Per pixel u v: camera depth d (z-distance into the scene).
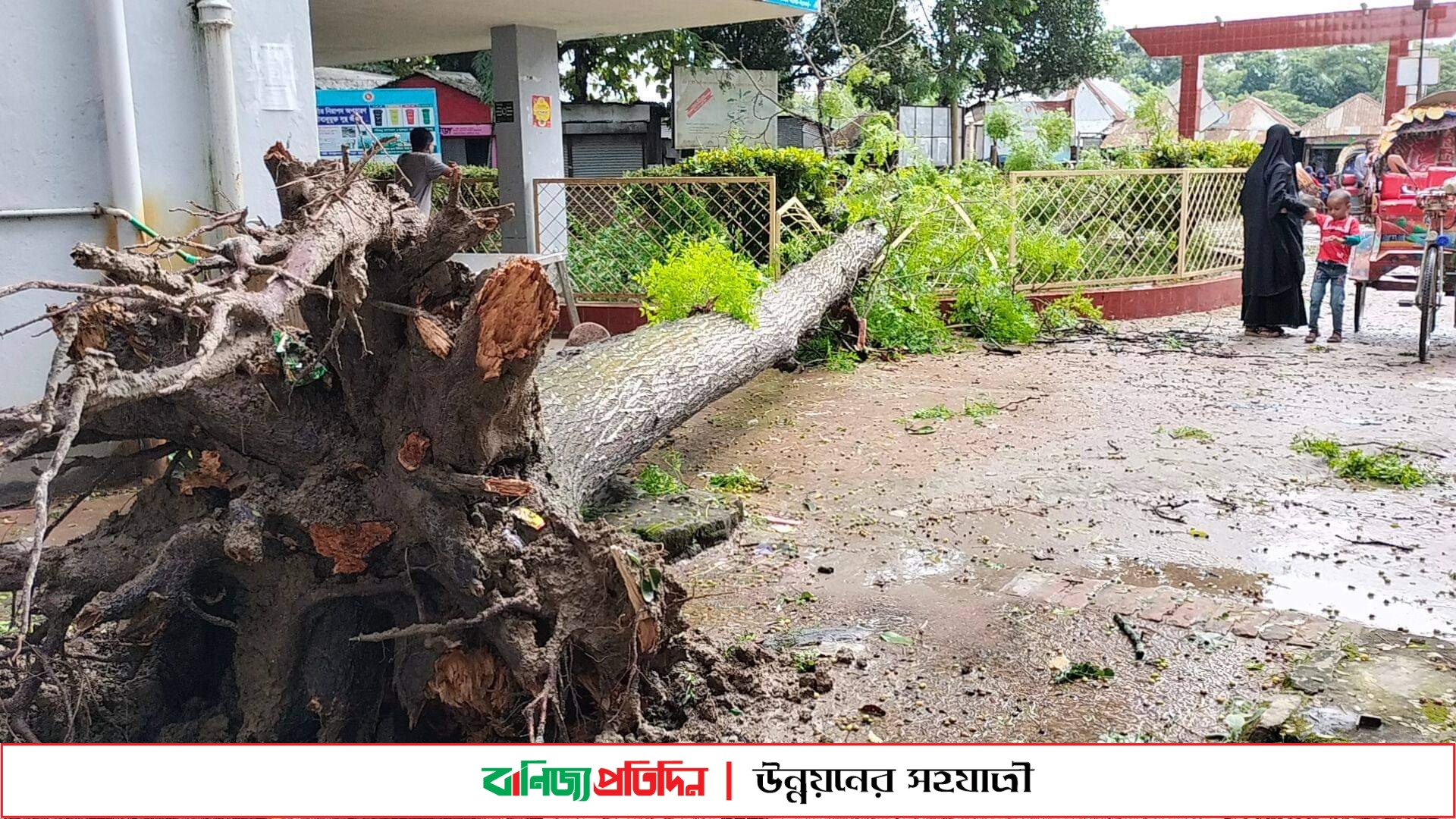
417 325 3.33
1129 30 28.02
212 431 3.44
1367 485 6.04
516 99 11.88
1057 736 3.45
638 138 21.97
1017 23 26.94
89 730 3.42
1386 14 25.36
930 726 3.53
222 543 3.31
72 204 5.55
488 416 3.40
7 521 5.09
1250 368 9.47
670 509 5.35
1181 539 5.23
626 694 3.30
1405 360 9.69
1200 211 12.98
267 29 6.12
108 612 3.15
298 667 3.48
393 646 3.58
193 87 5.88
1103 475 6.28
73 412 2.15
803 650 4.07
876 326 10.36
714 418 7.81
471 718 3.38
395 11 10.84
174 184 5.88
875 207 10.96
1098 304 12.26
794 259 10.74
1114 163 15.36
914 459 6.70
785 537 5.35
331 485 3.44
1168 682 3.79
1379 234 10.84
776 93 20.08
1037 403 8.20
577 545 3.37
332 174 3.48
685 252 8.00
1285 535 5.28
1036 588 4.64
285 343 3.45
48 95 5.42
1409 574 4.75
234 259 2.71
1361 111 36.16
